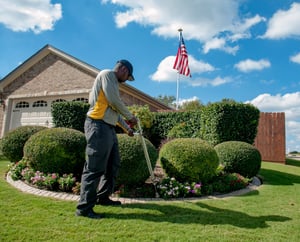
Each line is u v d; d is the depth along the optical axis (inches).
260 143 392.2
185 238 87.0
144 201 134.2
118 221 100.3
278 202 140.7
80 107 340.8
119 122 122.6
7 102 507.2
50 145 160.1
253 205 133.6
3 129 498.6
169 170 171.2
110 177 119.6
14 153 210.7
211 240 86.5
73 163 165.2
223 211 121.0
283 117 386.3
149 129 410.6
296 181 211.0
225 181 176.7
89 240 82.1
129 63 117.7
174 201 137.7
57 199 128.8
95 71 423.2
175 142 178.1
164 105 582.2
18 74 507.2
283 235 93.3
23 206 113.9
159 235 88.6
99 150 105.8
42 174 160.4
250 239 88.8
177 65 501.4
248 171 206.4
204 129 291.3
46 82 474.0
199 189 153.5
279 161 379.9
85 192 104.9
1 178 180.5
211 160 167.0
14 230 86.9
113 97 107.7
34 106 485.1
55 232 87.0
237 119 258.1
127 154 150.3
